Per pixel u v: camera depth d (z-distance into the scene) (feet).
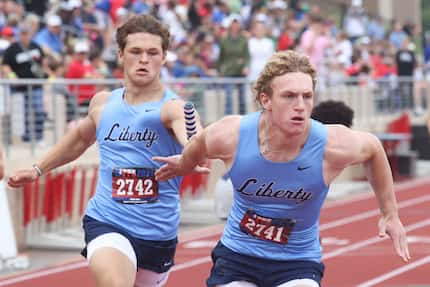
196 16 133.08
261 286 32.30
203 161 32.68
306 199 31.35
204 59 120.47
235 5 148.05
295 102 29.50
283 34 128.26
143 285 38.58
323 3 172.65
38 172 38.88
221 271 32.53
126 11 116.26
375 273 65.77
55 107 82.99
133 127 37.42
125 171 37.45
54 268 67.51
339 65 134.41
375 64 154.61
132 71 37.40
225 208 45.91
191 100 98.78
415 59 165.89
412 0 215.10
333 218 94.17
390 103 147.33
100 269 35.19
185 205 93.04
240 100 105.70
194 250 75.61
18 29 98.22
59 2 114.93
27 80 76.54
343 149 30.78
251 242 32.12
